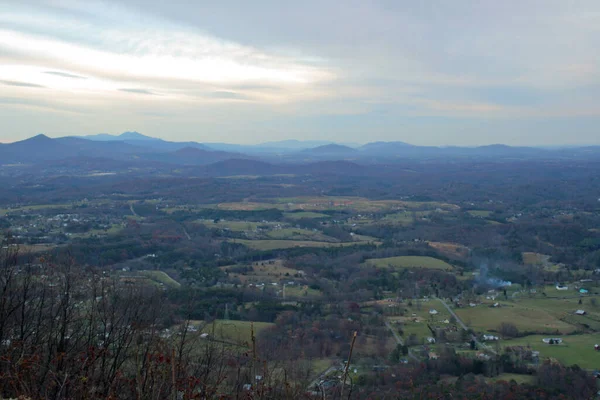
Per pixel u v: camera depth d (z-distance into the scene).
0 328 7.97
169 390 6.92
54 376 7.03
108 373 7.58
